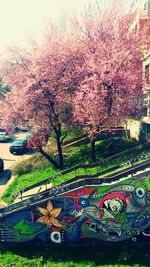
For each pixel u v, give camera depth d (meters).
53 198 10.09
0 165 19.66
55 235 10.18
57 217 10.13
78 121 18.19
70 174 15.46
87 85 16.42
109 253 9.59
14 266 9.13
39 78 17.08
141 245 9.92
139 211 9.91
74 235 10.14
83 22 20.69
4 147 32.22
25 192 13.65
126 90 17.00
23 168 18.94
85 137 22.69
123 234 10.01
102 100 16.39
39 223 10.20
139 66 19.61
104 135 22.16
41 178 16.42
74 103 16.89
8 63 20.12
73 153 20.31
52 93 17.50
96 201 9.99
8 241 10.35
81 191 10.01
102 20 20.48
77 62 18.64
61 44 18.67
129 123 22.34
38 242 10.27
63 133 23.52
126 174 9.92
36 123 18.30
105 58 17.20
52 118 18.06
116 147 19.30
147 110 19.62
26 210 10.20
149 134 18.45
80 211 10.07
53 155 20.14
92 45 19.66
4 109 18.50
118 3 20.53
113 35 19.97
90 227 10.09
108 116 16.88
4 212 10.36
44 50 18.03
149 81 18.73
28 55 19.31
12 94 18.58
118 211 9.96
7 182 17.64
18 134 44.00
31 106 17.48
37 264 9.18
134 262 9.02
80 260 9.30
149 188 9.82
